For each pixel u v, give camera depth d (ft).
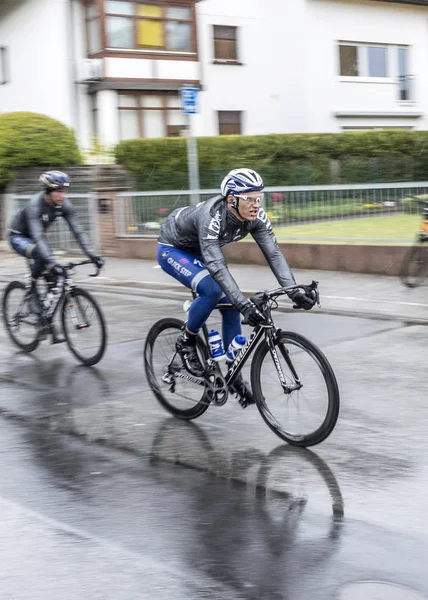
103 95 71.36
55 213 22.59
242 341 15.92
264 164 60.44
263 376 15.62
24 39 74.64
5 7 76.33
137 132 73.51
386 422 16.42
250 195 14.64
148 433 16.43
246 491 13.11
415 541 11.06
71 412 18.10
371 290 32.37
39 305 23.53
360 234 37.37
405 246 35.14
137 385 20.24
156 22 72.84
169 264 16.57
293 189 39.24
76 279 39.40
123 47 71.05
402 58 87.35
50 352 24.34
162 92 74.59
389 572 10.17
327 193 38.27
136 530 11.72
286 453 14.88
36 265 23.12
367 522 11.73
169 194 44.16
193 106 39.70
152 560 10.72
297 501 12.61
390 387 18.95
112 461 14.79
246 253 40.65
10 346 25.31
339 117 82.38
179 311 30.22
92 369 22.02
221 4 78.02
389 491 12.88
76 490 13.39
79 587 10.07
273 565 10.45
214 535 11.46
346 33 82.07
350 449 14.92
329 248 37.83
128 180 48.65
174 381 17.39
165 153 56.80
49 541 11.43
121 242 46.55
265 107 82.02
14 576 10.44
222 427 16.67
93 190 47.83
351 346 23.31
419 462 14.14
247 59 80.33
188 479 13.76
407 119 87.76
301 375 14.89
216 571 10.35
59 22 71.15
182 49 74.69
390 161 63.10
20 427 17.07
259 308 14.83
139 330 26.91
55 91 71.92
